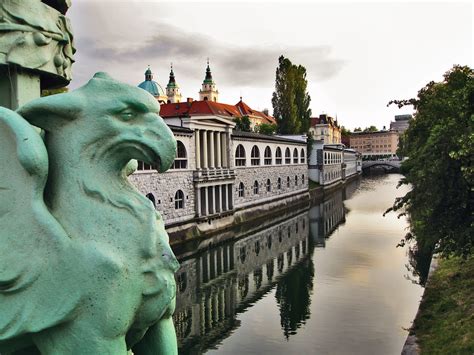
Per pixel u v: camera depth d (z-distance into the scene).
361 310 20.05
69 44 3.37
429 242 15.21
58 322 2.39
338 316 19.39
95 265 2.39
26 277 2.42
